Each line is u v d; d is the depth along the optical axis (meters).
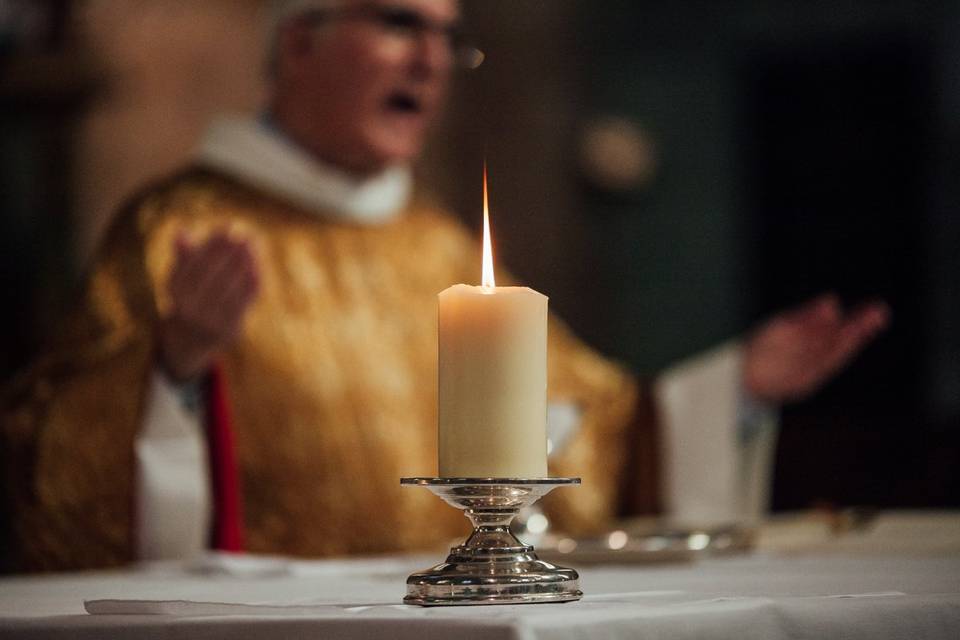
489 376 1.50
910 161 10.78
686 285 10.41
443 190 9.98
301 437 4.55
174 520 3.67
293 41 4.86
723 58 10.58
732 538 2.65
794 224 10.80
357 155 4.86
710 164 10.48
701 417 4.62
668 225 10.43
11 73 7.72
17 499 3.80
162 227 4.55
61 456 3.80
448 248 5.18
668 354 10.35
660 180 10.42
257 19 8.38
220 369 3.71
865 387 10.62
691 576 2.15
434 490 1.50
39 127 8.13
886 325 10.70
